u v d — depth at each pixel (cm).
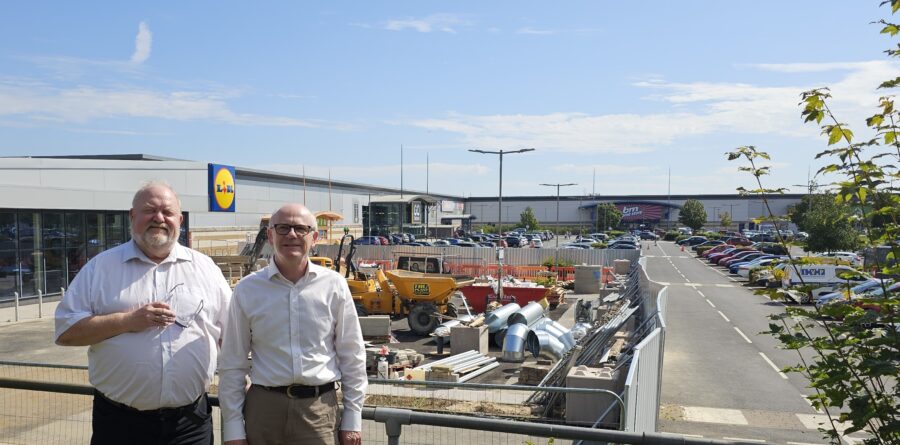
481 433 807
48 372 1326
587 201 14100
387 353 1577
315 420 345
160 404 349
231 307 351
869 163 372
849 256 2798
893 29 363
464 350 1739
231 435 343
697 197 13788
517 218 14875
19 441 772
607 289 2850
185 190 4003
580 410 909
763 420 1195
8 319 2350
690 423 1180
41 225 2803
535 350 1680
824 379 366
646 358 807
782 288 405
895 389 356
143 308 334
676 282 3894
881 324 365
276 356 343
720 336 2056
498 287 2620
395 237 7550
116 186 3500
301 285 349
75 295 343
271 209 6481
